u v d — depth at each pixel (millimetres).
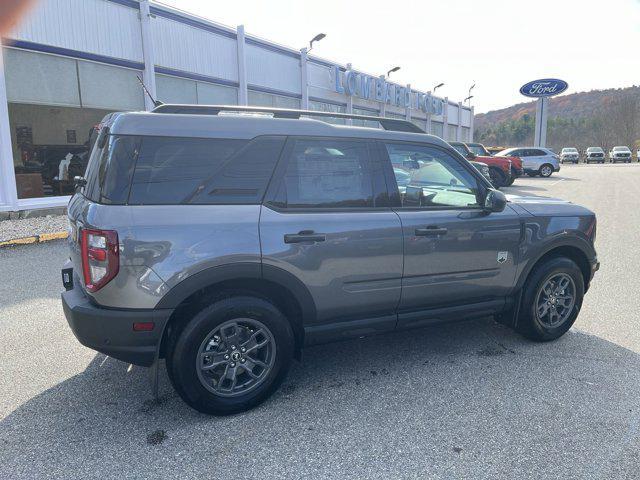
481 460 2488
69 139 11188
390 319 3361
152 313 2631
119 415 2928
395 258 3242
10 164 9945
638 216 11133
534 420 2859
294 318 3143
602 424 2816
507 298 3842
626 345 3992
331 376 3453
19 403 3061
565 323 4051
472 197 3654
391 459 2498
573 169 36094
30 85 10258
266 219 2865
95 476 2369
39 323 4445
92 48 11180
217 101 15094
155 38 12711
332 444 2631
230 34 15211
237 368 2922
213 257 2703
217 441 2662
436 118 33688
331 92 21578
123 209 2607
